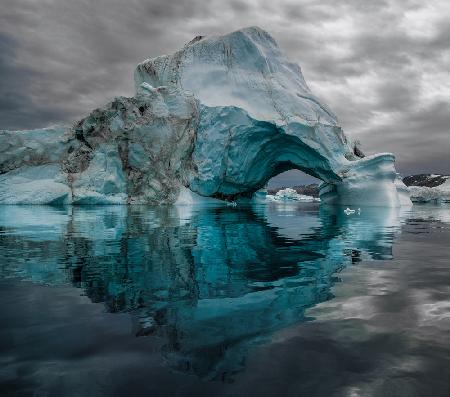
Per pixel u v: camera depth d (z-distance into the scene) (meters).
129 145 30.75
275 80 32.84
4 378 2.63
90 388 2.50
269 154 32.12
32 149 32.41
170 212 21.91
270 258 7.52
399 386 2.55
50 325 3.71
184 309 4.22
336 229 13.54
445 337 3.40
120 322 3.80
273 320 3.87
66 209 24.03
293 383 2.59
